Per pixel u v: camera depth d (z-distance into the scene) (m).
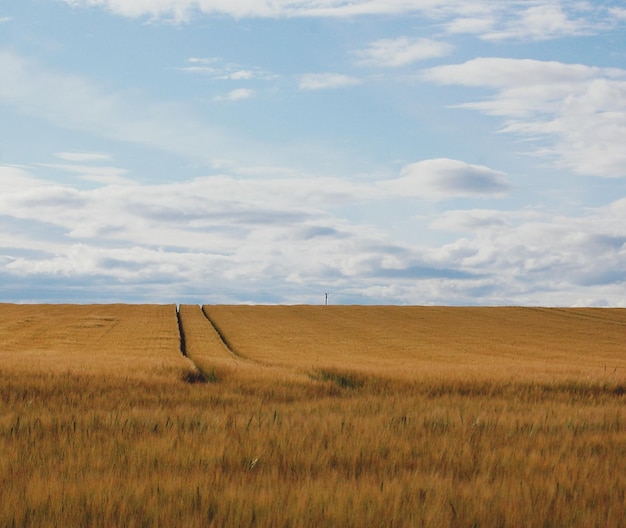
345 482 6.14
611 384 19.94
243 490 5.77
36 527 4.91
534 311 89.44
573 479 6.48
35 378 16.66
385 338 60.16
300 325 71.12
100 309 85.50
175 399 14.05
